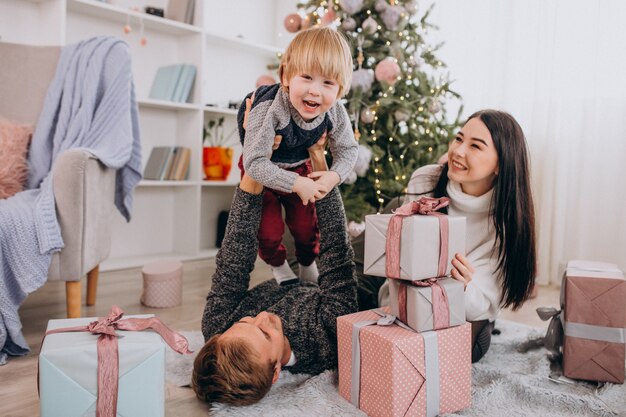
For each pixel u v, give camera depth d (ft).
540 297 7.94
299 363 4.45
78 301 5.77
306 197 4.08
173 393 4.25
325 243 4.60
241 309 4.65
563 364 4.58
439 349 3.78
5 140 6.51
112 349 3.30
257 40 12.64
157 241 10.82
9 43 7.18
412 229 3.68
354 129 8.57
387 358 3.60
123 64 6.84
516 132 4.63
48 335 3.50
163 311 6.73
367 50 8.80
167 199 10.89
